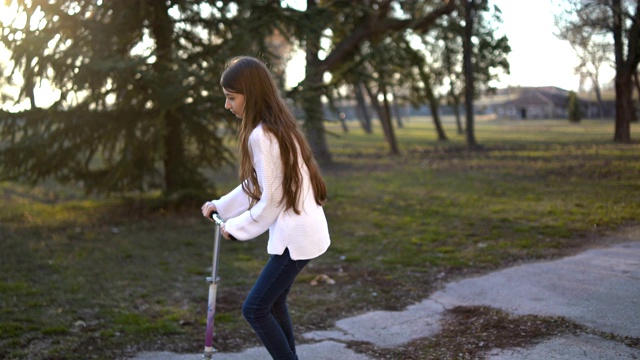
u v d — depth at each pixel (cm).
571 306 482
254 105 323
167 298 574
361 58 1136
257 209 316
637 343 399
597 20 1191
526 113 5644
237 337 463
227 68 328
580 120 4175
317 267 691
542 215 930
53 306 544
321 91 972
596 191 1140
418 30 1567
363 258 727
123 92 919
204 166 1055
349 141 3531
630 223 820
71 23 881
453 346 423
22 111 898
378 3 1424
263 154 313
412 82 2183
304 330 479
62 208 1151
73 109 914
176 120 984
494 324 461
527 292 534
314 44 959
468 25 2206
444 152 2431
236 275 664
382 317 501
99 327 487
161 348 441
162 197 1007
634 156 1733
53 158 934
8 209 1144
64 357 422
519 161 1858
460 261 681
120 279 643
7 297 570
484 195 1185
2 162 909
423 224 927
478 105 7194
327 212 1071
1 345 443
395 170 1773
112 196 1220
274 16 913
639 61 2131
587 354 387
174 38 945
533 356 391
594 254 658
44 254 756
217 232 340
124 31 923
